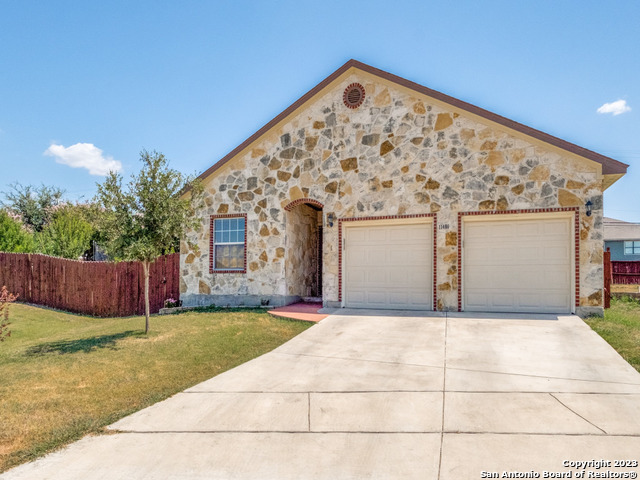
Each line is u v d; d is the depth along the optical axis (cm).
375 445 528
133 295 1758
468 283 1340
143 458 509
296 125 1534
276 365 867
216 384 762
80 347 1014
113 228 1066
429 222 1385
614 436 535
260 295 1562
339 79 1480
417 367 828
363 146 1450
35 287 1903
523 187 1286
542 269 1280
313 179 1505
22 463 499
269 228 1560
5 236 2139
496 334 1052
